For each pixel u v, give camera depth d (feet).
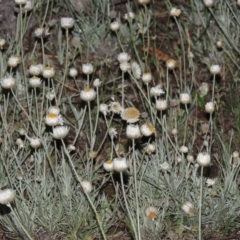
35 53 17.61
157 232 13.00
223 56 17.74
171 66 14.49
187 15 18.76
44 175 13.17
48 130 14.73
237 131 15.75
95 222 13.01
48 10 18.49
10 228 13.11
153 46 18.12
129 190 13.53
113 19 18.44
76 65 17.66
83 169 13.96
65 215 13.08
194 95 16.78
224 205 12.98
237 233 13.21
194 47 18.04
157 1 19.69
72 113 16.34
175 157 13.73
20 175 13.29
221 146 15.06
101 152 15.23
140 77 16.21
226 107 16.65
